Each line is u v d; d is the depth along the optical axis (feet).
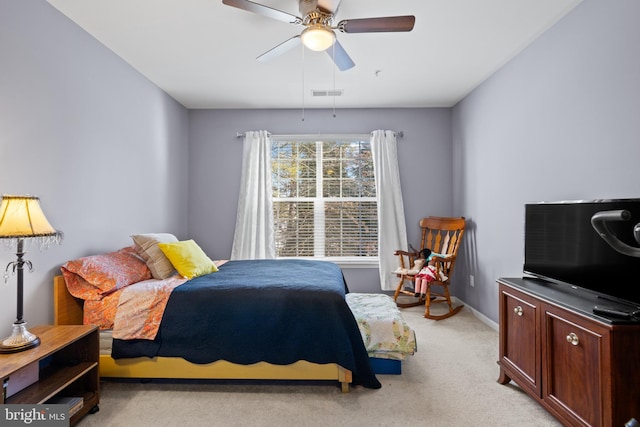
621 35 5.92
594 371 4.71
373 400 6.40
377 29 6.55
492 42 8.48
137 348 6.64
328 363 6.55
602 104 6.33
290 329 6.61
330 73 10.37
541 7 7.02
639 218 4.94
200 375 6.73
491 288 10.52
